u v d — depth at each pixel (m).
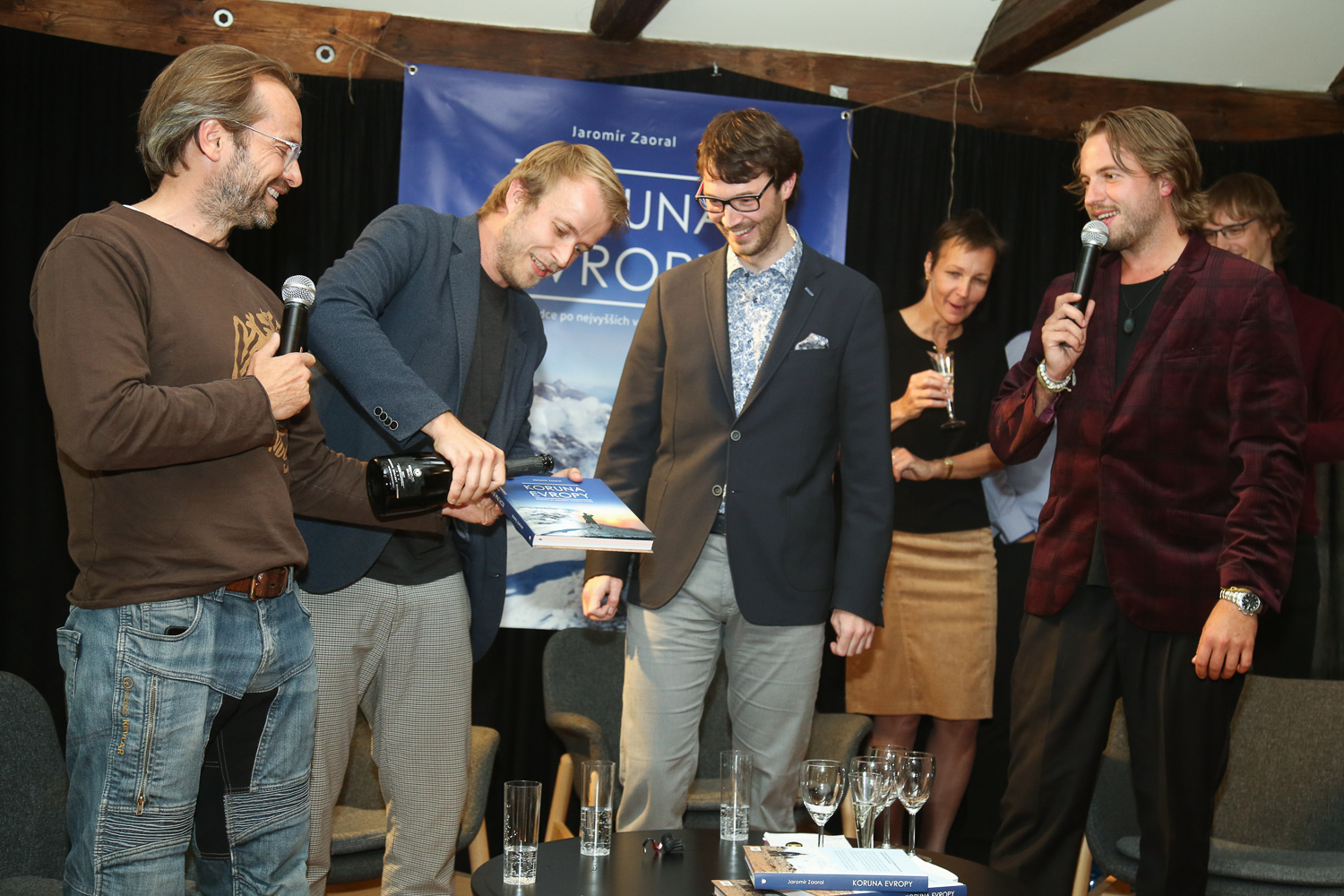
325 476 1.98
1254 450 2.33
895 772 2.11
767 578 2.49
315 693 1.83
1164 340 2.44
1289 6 3.72
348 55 3.69
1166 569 2.40
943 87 3.95
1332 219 4.02
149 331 1.59
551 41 3.77
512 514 2.00
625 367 2.76
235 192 1.70
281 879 1.80
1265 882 2.41
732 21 3.77
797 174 2.54
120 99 3.57
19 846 2.09
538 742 3.71
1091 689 2.51
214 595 1.63
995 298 3.91
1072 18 3.40
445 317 2.18
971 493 3.62
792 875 1.88
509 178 2.29
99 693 1.53
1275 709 2.96
